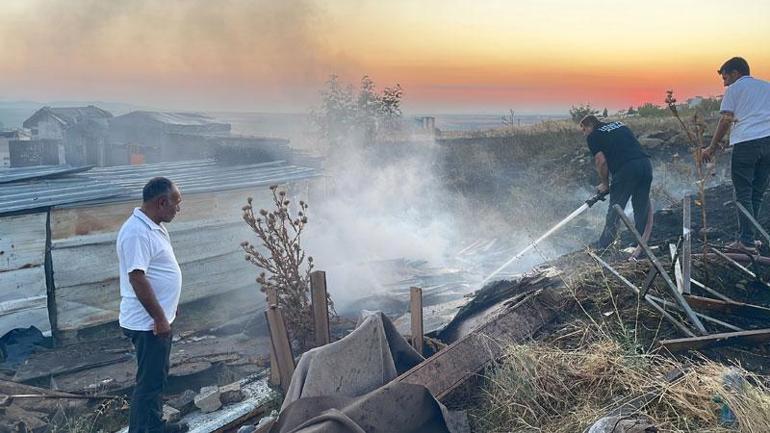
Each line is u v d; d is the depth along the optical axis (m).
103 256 5.84
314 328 4.66
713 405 2.92
